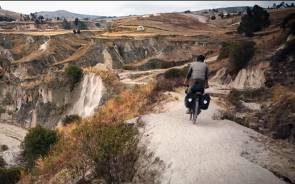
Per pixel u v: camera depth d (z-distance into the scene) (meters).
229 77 58.69
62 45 138.75
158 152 9.71
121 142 10.26
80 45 143.25
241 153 9.53
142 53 128.12
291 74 42.91
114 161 9.96
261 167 8.62
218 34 138.75
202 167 8.51
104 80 65.56
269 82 44.94
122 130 11.56
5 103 94.06
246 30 111.50
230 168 8.39
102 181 9.95
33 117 81.94
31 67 118.44
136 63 115.38
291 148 10.38
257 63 53.97
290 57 46.22
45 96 79.88
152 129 11.44
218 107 14.92
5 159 32.62
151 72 82.56
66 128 27.39
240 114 16.17
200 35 136.38
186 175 8.30
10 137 73.81
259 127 15.12
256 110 18.17
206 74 11.75
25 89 89.19
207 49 116.06
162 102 16.30
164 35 136.88
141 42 131.00
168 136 10.55
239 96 24.94
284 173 8.60
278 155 9.73
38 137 26.44
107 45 126.38
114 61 122.06
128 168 9.95
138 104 17.22
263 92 28.70
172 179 8.37
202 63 11.80
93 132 11.77
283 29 61.22
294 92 29.25
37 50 136.62
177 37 133.12
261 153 9.77
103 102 62.03
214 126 11.59
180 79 20.02
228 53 67.75
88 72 71.94
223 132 10.88
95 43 128.12
